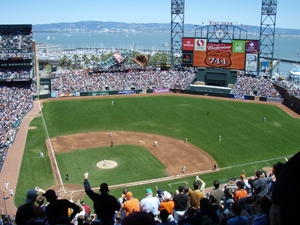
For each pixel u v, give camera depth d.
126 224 5.87
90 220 16.50
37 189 20.05
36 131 77.69
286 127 81.62
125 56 146.62
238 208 12.28
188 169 57.47
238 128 80.75
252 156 63.78
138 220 5.86
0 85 106.94
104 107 98.81
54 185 50.66
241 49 110.06
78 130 79.06
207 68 116.44
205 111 94.88
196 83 118.50
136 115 91.38
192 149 67.19
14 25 118.56
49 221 11.62
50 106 99.50
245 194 18.91
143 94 115.50
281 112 94.25
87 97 110.88
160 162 60.25
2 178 52.72
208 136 75.19
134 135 75.69
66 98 109.06
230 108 97.94
